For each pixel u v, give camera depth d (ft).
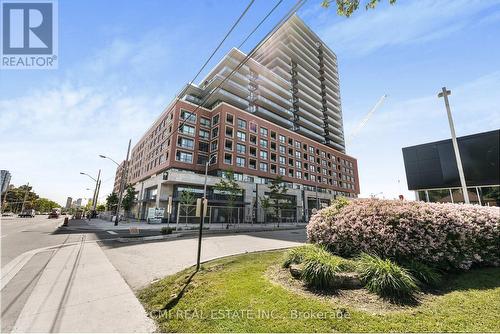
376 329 11.02
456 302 13.56
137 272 23.35
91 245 40.01
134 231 59.52
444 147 53.06
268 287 16.30
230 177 104.58
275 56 232.53
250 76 193.06
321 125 256.52
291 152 186.29
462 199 49.39
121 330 12.69
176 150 131.64
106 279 21.16
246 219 131.95
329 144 261.03
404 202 21.81
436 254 18.25
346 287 15.78
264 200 116.37
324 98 276.62
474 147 49.11
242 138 151.43
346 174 245.24
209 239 47.65
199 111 147.54
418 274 16.56
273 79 212.23
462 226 19.07
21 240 43.60
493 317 11.79
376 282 14.90
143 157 190.19
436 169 53.47
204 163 142.10
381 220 19.89
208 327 12.43
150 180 142.61
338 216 22.68
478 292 14.85
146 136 191.42
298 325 11.69
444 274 18.08
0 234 50.65
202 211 23.73
